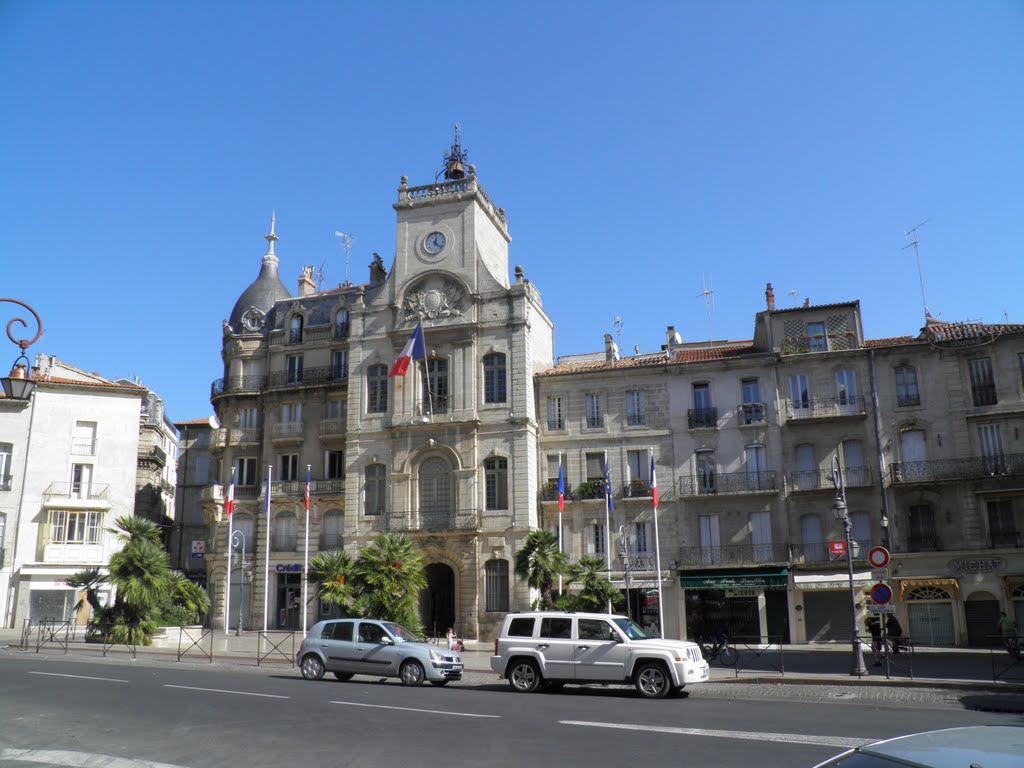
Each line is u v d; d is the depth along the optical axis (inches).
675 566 1680.6
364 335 1924.2
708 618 1657.2
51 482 2026.3
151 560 1530.5
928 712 663.1
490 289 1854.1
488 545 1734.7
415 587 1457.9
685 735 532.4
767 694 835.4
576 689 860.0
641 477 1745.8
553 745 498.0
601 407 1798.7
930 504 1594.5
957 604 1526.8
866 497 1630.2
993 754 179.0
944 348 1643.7
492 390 1813.5
